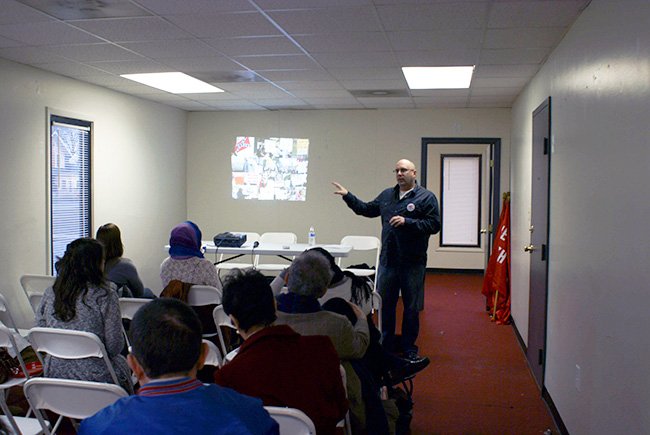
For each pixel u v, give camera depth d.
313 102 7.93
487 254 8.52
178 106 8.44
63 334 2.82
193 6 3.66
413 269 5.15
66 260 3.02
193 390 1.39
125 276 4.36
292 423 1.90
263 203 8.87
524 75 5.64
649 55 2.19
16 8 3.74
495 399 4.35
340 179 8.68
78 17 3.94
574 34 3.70
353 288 3.88
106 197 6.84
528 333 5.26
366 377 2.72
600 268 2.87
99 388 2.28
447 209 10.20
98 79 6.24
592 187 3.06
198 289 4.00
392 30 4.19
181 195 8.83
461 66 5.36
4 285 5.21
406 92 7.00
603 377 2.80
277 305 2.60
